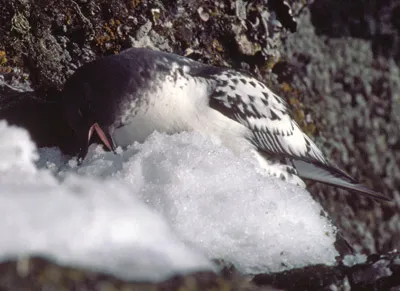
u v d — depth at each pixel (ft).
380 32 44.93
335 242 25.00
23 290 14.33
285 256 23.25
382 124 44.75
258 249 22.91
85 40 32.07
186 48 34.55
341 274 23.45
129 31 32.83
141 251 15.71
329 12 43.42
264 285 22.35
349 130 43.88
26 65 30.89
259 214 23.21
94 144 26.84
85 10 32.09
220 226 22.68
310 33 42.52
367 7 44.70
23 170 19.95
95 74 26.86
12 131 23.30
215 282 16.16
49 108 29.43
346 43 44.09
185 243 22.15
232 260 22.56
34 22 30.83
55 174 25.55
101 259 15.23
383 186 44.37
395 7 45.11
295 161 30.99
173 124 27.02
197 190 23.09
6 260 14.42
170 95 26.96
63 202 15.44
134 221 15.98
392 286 23.20
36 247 14.70
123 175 23.34
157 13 33.53
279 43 40.42
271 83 39.50
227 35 36.14
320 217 24.81
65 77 31.42
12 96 29.76
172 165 23.34
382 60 45.06
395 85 45.06
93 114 26.68
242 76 28.17
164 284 15.47
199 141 25.75
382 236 43.47
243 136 27.71
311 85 42.32
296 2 41.83
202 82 27.48
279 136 28.71
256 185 23.85
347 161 43.65
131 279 15.25
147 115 26.84
